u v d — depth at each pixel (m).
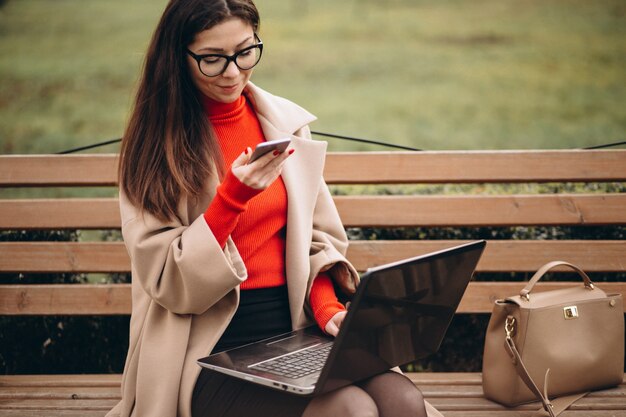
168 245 1.84
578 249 2.66
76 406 2.37
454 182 2.69
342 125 9.56
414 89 10.11
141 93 1.94
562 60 10.49
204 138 1.94
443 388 2.49
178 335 1.89
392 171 2.69
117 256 2.66
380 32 11.21
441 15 11.43
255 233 1.99
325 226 2.20
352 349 1.59
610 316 2.36
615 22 10.98
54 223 2.65
